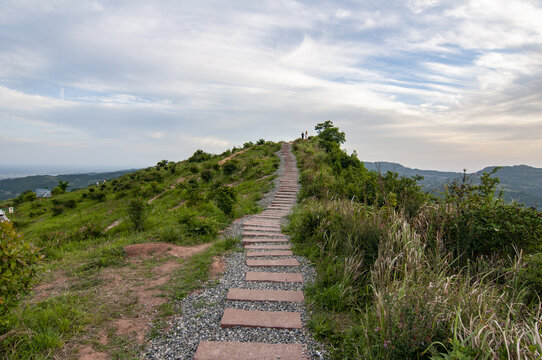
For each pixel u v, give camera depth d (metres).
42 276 4.55
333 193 10.49
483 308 2.68
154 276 4.68
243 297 3.80
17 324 2.94
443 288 3.05
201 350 2.71
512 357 2.01
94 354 2.68
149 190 25.67
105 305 3.62
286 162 25.33
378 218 4.84
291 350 2.72
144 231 8.90
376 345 2.40
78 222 18.48
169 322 3.27
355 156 23.38
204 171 25.73
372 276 3.54
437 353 2.25
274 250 6.03
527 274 3.54
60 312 3.26
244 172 23.77
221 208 10.29
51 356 2.61
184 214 8.97
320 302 3.56
